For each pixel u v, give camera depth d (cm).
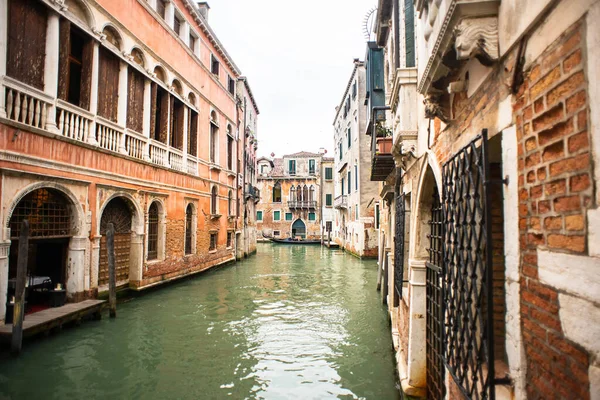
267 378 644
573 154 157
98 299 1030
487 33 221
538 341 186
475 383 246
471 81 280
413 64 554
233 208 2250
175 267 1467
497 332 340
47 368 655
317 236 4631
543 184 180
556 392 169
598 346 140
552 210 173
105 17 1043
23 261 667
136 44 1189
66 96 907
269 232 4716
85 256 948
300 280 1650
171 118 1475
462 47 223
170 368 680
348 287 1488
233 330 907
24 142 773
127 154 1125
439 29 279
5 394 564
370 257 2442
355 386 612
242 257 2508
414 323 525
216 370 675
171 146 1450
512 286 213
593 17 142
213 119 1898
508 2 207
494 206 345
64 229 914
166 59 1377
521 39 196
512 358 213
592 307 144
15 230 806
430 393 494
